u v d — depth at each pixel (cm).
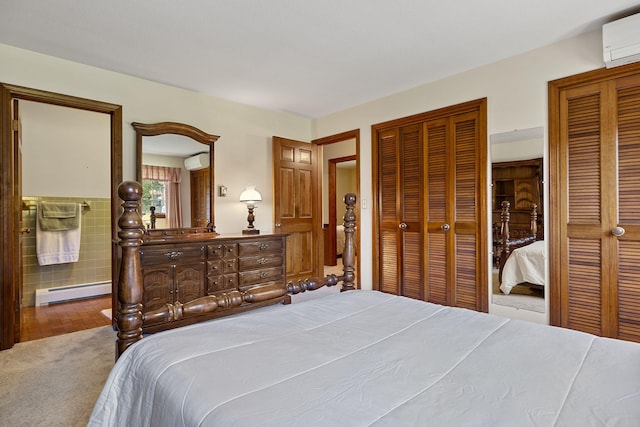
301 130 481
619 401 81
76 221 430
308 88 368
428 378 94
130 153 332
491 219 311
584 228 262
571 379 92
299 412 77
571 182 268
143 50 279
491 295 310
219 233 395
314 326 139
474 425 73
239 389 88
